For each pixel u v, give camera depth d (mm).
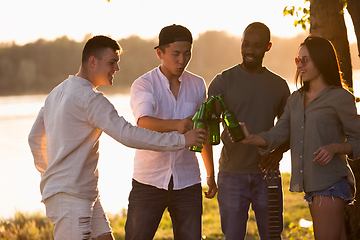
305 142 3371
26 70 130000
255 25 3896
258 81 3955
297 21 5305
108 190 13273
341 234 3406
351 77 4715
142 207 3598
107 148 25781
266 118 3959
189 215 3648
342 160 3338
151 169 3572
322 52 3275
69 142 3023
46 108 3166
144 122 3365
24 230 7703
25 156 23219
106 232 3461
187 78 3764
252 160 3945
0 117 49438
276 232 3756
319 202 3303
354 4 4477
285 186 10875
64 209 3055
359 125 3234
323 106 3291
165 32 3457
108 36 3230
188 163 3674
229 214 4008
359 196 4727
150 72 3676
